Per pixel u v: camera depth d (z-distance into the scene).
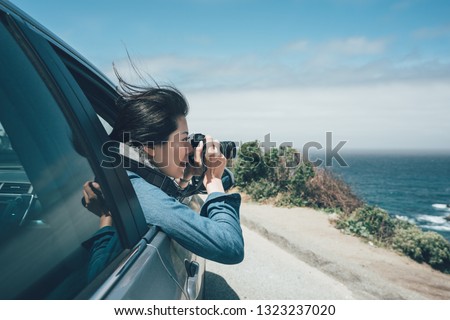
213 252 1.18
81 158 0.91
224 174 1.73
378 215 5.61
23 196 0.75
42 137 0.83
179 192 1.59
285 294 3.01
